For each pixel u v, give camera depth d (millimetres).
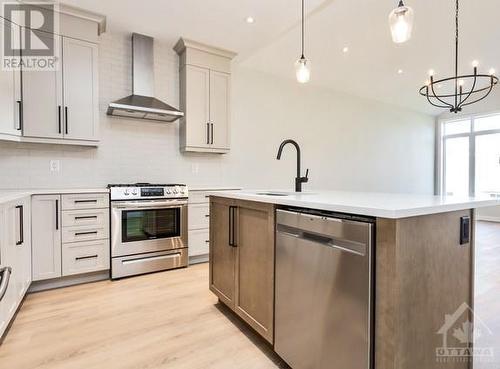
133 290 2682
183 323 2084
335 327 1278
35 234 2553
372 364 1136
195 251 3477
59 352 1724
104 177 3381
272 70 4703
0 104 2477
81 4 2781
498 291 2625
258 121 4637
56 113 2832
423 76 5363
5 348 1756
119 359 1665
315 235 1393
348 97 5836
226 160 4309
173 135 3824
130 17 3033
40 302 2410
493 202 1479
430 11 3648
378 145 6379
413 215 1095
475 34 4191
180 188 3342
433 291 1233
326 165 5500
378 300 1118
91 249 2832
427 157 7449
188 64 3621
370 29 3875
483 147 6957
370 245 1134
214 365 1624
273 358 1693
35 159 3008
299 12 2920
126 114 3377
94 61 3004
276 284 1647
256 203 1816
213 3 2775
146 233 3139
